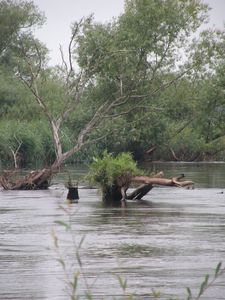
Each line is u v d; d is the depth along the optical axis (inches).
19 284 856.9
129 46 3243.1
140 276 890.7
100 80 3233.3
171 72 3472.0
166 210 1574.8
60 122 2252.7
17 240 1151.6
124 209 1596.9
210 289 829.2
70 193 1846.7
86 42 3061.0
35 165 3353.8
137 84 3309.5
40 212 1546.5
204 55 3452.3
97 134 3331.7
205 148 4148.6
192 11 3425.2
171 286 842.2
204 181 2544.3
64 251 1051.9
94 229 1268.5
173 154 4111.7
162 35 3410.4
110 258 999.0
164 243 1116.5
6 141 3284.9
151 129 3435.0
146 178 1809.8
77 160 3484.3
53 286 846.5
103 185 1800.0
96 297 799.1
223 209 1595.7
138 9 3390.7
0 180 2190.0
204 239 1151.6
